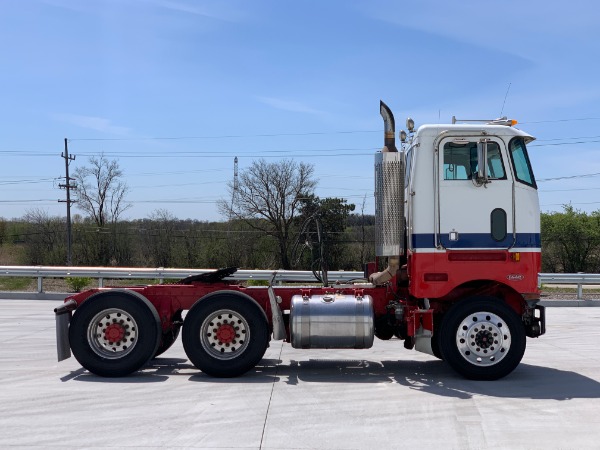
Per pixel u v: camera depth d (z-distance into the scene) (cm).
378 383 851
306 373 924
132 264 4772
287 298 931
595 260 4509
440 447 576
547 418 674
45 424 640
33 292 2175
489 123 921
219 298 878
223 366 870
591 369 952
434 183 884
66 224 4991
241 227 4288
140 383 841
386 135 968
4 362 990
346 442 588
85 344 879
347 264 1898
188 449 564
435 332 920
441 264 877
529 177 889
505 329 857
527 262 874
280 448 570
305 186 4162
